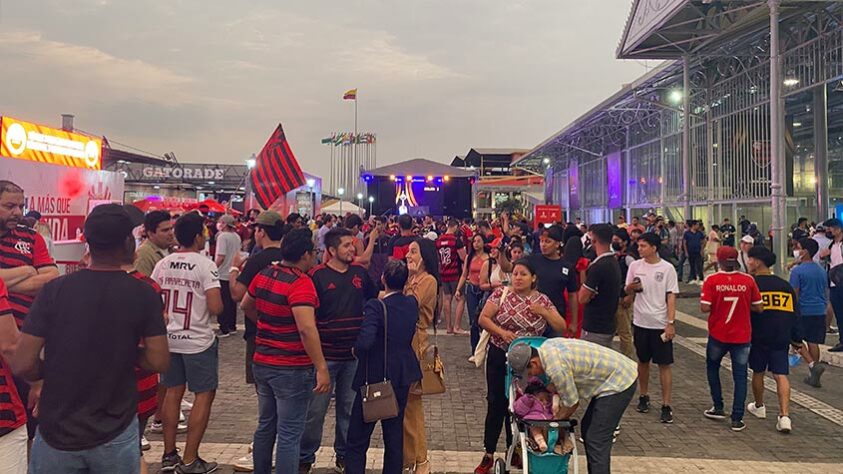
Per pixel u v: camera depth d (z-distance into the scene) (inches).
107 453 101.0
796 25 601.3
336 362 178.4
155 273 183.8
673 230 757.9
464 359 334.3
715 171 780.0
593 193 1411.2
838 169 910.4
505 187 2351.1
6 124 254.4
